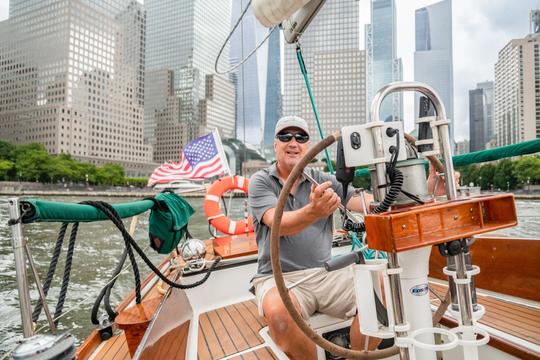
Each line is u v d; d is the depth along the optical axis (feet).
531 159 119.85
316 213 3.60
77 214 4.21
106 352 5.42
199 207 104.99
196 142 17.54
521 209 69.46
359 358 3.41
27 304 3.45
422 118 3.49
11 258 34.24
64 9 254.06
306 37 185.26
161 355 4.33
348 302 5.19
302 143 5.85
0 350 16.72
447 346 2.76
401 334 2.97
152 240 7.35
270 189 5.70
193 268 8.10
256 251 9.04
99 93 270.67
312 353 4.76
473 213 3.04
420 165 3.24
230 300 8.14
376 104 3.11
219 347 5.75
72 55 253.03
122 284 25.63
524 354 4.21
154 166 312.91
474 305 3.32
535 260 5.91
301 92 185.37
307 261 5.57
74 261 32.86
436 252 7.66
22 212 3.53
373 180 3.22
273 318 4.67
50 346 2.93
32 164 211.20
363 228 3.44
